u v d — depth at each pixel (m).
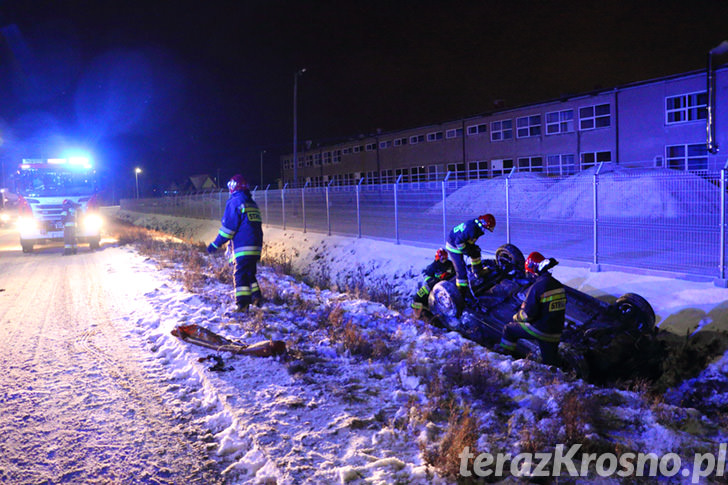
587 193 16.20
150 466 3.48
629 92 27.88
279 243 20.36
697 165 22.94
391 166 47.50
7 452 3.68
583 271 9.91
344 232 18.38
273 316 7.41
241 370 5.11
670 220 12.80
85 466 3.49
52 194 18.48
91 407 4.43
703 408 5.30
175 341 6.04
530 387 4.74
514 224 16.64
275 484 3.20
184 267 12.52
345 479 3.19
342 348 5.84
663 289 8.32
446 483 3.18
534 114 33.25
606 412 4.23
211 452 3.66
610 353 5.91
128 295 9.30
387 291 11.80
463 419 3.86
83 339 6.55
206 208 32.25
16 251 19.83
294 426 3.91
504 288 7.23
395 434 3.79
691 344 6.69
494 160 36.56
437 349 5.93
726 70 23.77
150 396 4.66
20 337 6.68
